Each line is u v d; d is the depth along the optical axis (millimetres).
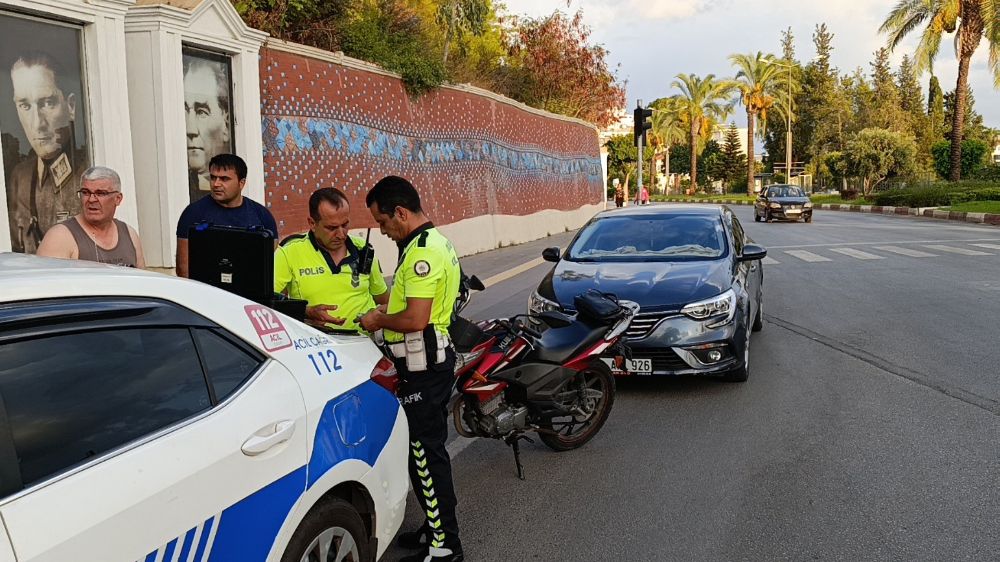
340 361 3184
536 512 4367
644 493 4574
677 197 71125
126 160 7973
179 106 8500
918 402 6156
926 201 35000
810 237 22062
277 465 2566
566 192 28469
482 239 19297
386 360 3574
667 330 6402
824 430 5566
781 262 15977
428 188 16109
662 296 6582
